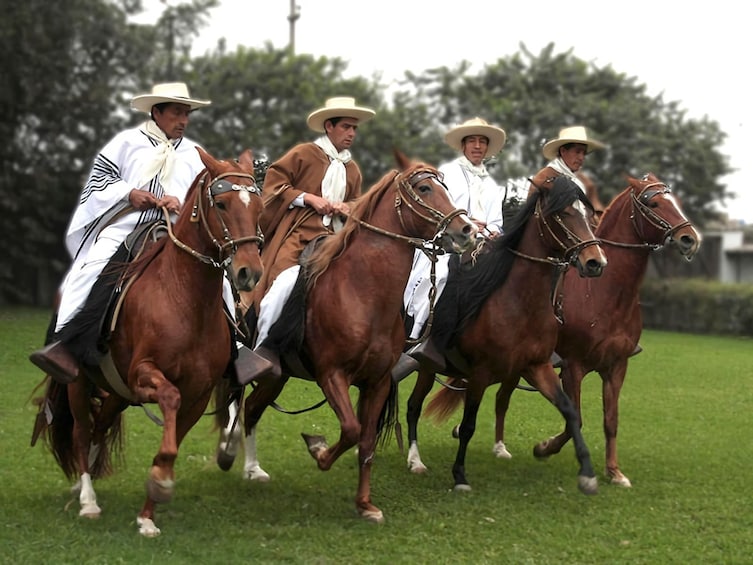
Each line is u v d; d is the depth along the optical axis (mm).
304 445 10094
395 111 30125
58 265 28469
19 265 28984
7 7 24859
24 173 27141
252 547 6180
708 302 31391
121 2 27547
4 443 9414
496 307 7773
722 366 19734
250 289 5895
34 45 25531
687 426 12000
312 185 8336
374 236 7027
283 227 8055
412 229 6977
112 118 27672
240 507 7332
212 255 6133
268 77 28625
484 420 12219
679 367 19297
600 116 31469
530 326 7762
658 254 37156
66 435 7176
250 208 5992
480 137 9266
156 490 5855
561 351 8641
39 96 26203
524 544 6527
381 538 6547
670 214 8352
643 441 10852
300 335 7105
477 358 7938
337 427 11211
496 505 7602
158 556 5867
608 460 8672
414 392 9242
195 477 8414
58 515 6777
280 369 7250
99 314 6371
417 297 8469
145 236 6691
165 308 6168
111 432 7445
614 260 8531
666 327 32812
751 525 7191
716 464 9500
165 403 5918
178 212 6680
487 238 8320
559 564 6125
